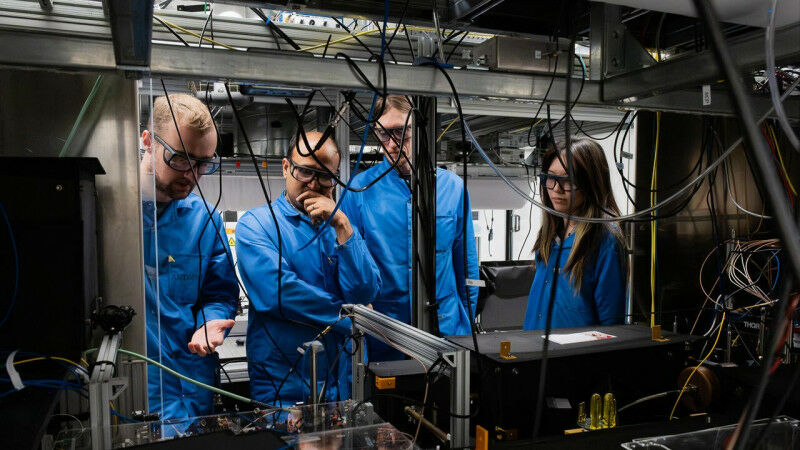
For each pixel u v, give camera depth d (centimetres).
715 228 229
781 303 33
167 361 197
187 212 209
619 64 146
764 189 29
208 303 216
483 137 408
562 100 138
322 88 120
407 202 258
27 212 120
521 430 121
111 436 98
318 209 217
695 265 266
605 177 225
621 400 133
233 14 223
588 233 221
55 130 154
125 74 109
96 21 108
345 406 113
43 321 121
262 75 113
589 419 128
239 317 332
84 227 124
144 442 98
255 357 224
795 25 110
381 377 127
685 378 135
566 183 222
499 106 272
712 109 150
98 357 106
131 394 150
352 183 264
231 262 209
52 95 153
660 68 132
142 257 162
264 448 87
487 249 518
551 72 137
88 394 99
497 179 420
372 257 254
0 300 119
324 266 229
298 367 218
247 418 107
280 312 203
